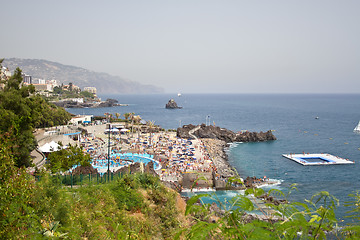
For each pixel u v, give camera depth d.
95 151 76.00
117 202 20.80
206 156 81.00
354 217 2.77
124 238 6.18
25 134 32.78
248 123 183.75
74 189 21.80
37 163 44.91
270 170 71.56
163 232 16.56
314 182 60.03
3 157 7.89
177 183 54.34
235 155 90.12
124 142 94.88
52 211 11.22
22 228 6.98
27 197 8.28
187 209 2.88
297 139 120.62
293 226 2.25
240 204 2.67
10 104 33.81
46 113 95.56
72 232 7.79
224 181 50.34
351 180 61.22
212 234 2.65
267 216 2.59
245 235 2.46
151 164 59.56
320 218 2.30
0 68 41.25
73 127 108.69
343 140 117.81
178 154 80.88
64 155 34.47
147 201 22.67
